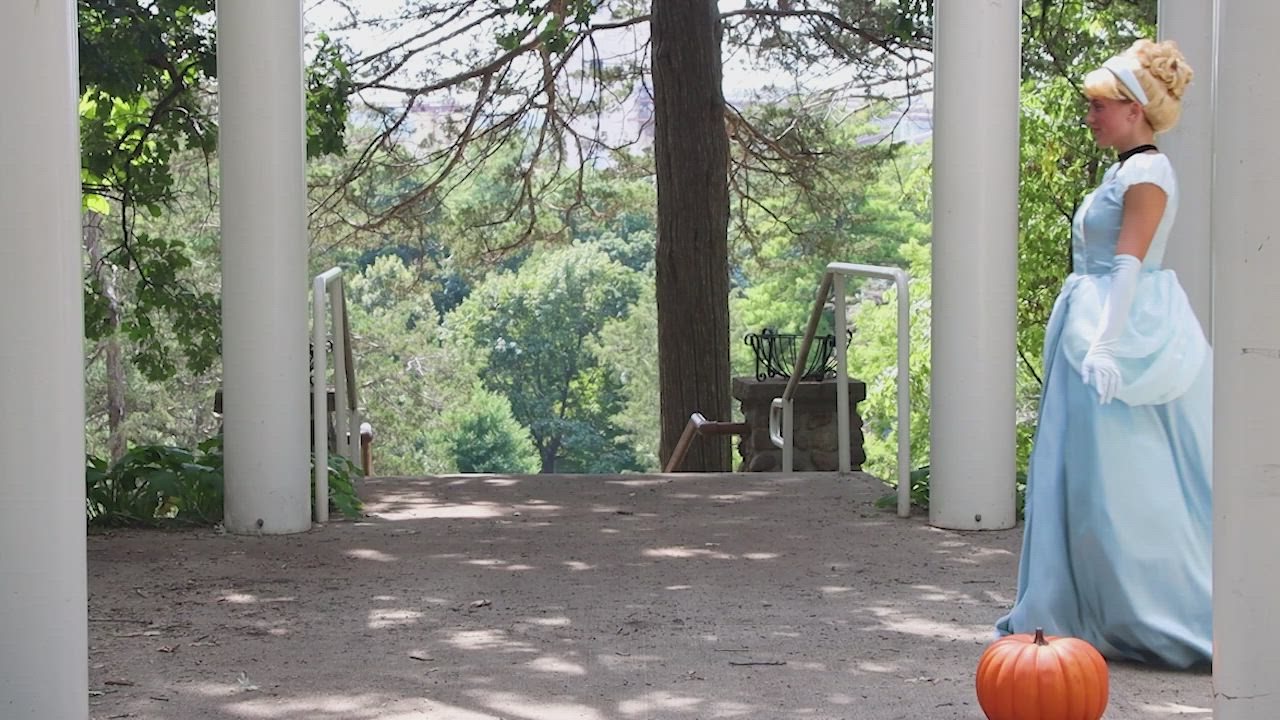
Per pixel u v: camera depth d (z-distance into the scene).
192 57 10.27
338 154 11.51
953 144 6.10
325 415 6.55
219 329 12.40
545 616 4.77
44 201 3.10
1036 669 3.35
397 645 4.39
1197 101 6.26
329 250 19.14
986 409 6.22
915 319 21.88
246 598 5.04
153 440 30.61
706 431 9.97
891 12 16.62
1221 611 2.79
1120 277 4.00
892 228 36.59
